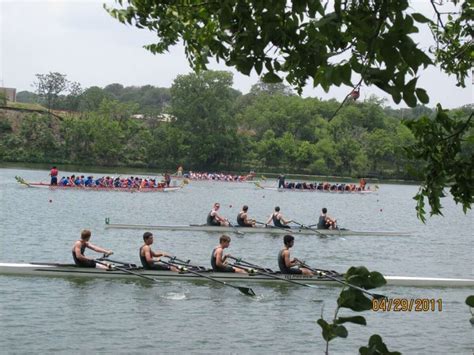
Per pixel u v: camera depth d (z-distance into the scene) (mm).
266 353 16031
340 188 97188
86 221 43188
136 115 165500
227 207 61906
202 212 55438
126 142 140625
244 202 68875
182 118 142125
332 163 149250
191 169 142500
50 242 33219
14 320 17656
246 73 5938
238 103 193500
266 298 21719
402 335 18234
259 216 55594
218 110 140250
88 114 140625
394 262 33000
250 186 100250
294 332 17906
